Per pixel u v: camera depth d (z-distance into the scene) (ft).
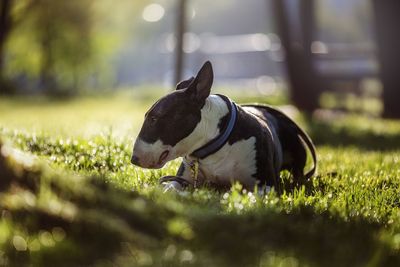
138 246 12.70
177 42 82.69
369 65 75.72
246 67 217.36
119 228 12.88
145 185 19.47
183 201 16.52
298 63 66.69
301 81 67.00
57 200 13.29
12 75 152.35
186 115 19.06
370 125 53.72
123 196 14.21
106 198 13.65
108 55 166.09
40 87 151.53
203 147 19.65
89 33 140.67
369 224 16.69
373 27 61.11
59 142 27.43
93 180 14.39
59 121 52.95
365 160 31.48
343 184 23.29
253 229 14.10
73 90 146.10
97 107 90.89
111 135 30.30
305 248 13.64
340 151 36.88
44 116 64.39
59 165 22.38
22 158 13.98
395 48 59.77
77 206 13.34
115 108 87.76
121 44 202.08
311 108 67.51
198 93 19.17
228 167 20.02
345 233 15.20
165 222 13.62
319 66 72.13
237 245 13.17
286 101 83.87
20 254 12.07
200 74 19.13
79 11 133.90
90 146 26.91
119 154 26.11
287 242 13.93
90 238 12.63
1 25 96.63
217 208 16.24
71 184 13.69
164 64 241.96
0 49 98.22
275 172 22.31
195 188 19.81
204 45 222.28
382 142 44.88
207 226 13.91
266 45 219.61
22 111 77.56
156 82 238.07
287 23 66.18
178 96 19.12
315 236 14.34
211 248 13.01
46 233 12.59
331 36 207.31
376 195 21.18
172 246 12.60
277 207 16.96
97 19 139.95
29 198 13.23
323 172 26.45
